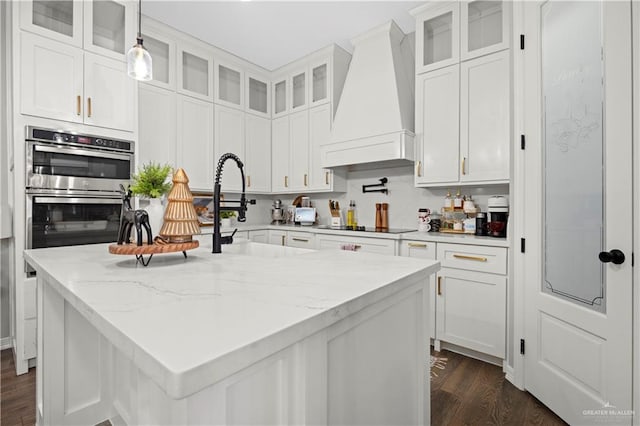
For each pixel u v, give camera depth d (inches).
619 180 53.0
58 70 87.0
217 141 137.1
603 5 55.5
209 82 134.9
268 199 172.2
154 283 34.3
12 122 81.0
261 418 23.5
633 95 51.1
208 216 141.2
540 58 70.4
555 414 65.7
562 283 64.6
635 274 50.8
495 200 95.9
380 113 115.5
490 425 62.7
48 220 85.1
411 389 44.5
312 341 25.9
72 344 56.4
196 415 20.0
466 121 96.7
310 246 129.2
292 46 134.0
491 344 83.7
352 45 130.7
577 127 60.9
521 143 75.5
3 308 95.7
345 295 30.0
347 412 32.3
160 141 118.8
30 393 73.4
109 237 95.7
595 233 57.4
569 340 62.5
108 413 60.0
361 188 139.8
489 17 98.0
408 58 127.8
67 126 88.4
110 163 96.2
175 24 117.0
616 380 53.4
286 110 153.5
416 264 45.8
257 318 23.8
